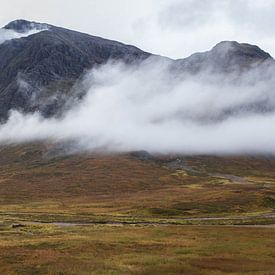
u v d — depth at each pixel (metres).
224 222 121.56
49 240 70.62
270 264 52.38
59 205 184.50
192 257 55.78
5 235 83.88
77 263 50.41
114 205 175.62
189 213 150.38
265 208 162.88
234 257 56.75
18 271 46.28
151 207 156.25
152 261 52.09
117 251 60.06
